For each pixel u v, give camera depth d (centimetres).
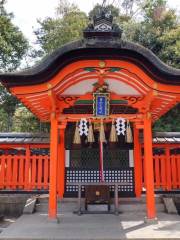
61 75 719
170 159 1110
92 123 1017
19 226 730
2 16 1966
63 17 2611
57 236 629
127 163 1088
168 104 910
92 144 1098
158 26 2336
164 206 966
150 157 798
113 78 775
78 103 937
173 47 2022
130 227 717
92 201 954
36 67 725
